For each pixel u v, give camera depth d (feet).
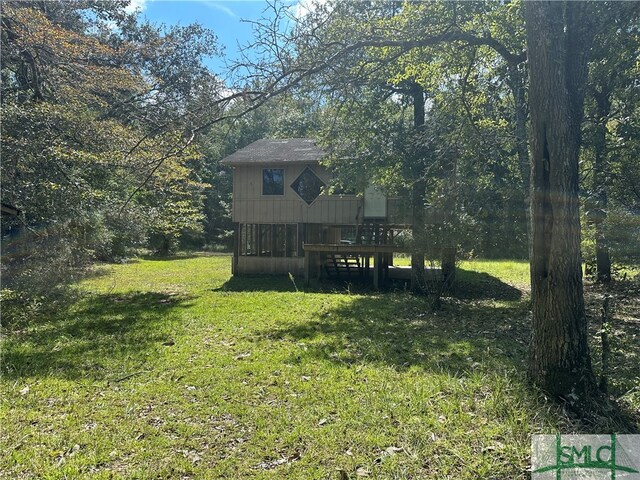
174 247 101.30
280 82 19.48
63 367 18.43
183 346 21.48
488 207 30.09
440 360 18.52
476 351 19.94
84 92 38.09
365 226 51.70
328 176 53.67
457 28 25.59
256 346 21.25
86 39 40.34
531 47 13.52
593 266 33.24
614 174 26.66
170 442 11.72
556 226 13.14
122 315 29.84
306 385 15.60
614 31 21.48
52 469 10.43
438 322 27.17
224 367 17.97
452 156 31.37
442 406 13.35
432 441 11.33
